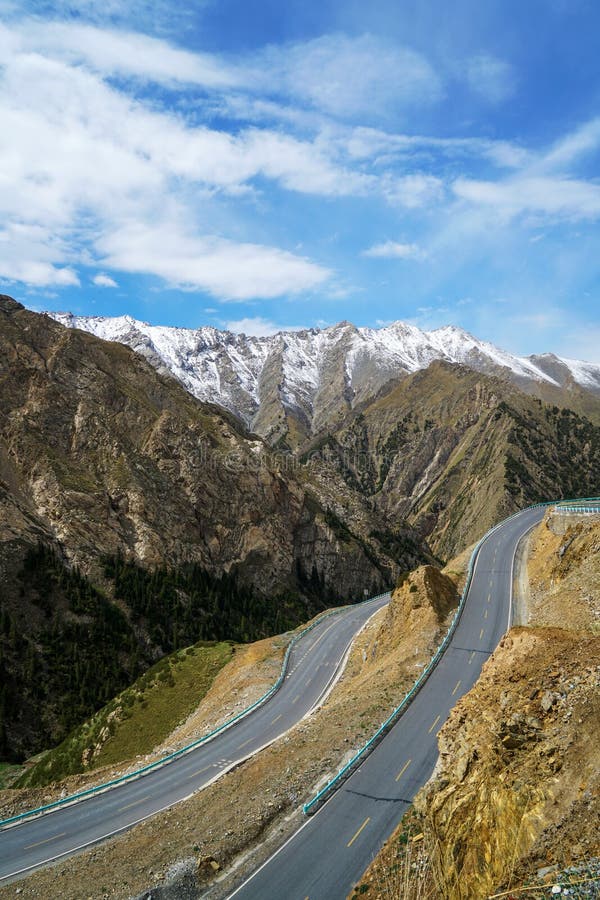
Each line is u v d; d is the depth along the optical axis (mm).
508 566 70438
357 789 31641
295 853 27266
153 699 68750
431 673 45812
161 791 40562
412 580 62500
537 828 15883
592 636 21766
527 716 18969
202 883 26625
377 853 26047
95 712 75750
